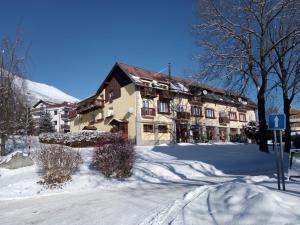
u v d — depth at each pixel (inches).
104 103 1692.9
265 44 913.5
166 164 660.7
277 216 205.8
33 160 603.2
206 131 1750.7
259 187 280.5
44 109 2549.2
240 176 570.6
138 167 609.6
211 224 214.4
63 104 3053.6
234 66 882.8
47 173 482.3
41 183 475.5
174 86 1627.7
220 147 1225.4
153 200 342.0
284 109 1016.2
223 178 545.0
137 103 1441.9
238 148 1214.3
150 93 1477.6
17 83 765.9
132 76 1481.3
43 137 1200.2
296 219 201.6
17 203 375.9
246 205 233.0
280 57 892.6
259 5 847.7
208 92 1772.9
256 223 200.8
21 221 282.8
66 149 533.3
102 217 278.5
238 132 1995.6
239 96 930.1
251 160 828.0
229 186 297.3
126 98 1508.4
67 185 476.1
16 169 567.2
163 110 1553.9
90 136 1173.1
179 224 220.2
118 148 548.4
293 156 414.3
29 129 845.8
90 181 501.0
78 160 551.5
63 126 2962.6
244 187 278.5
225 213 230.2
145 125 1455.5
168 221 235.6
